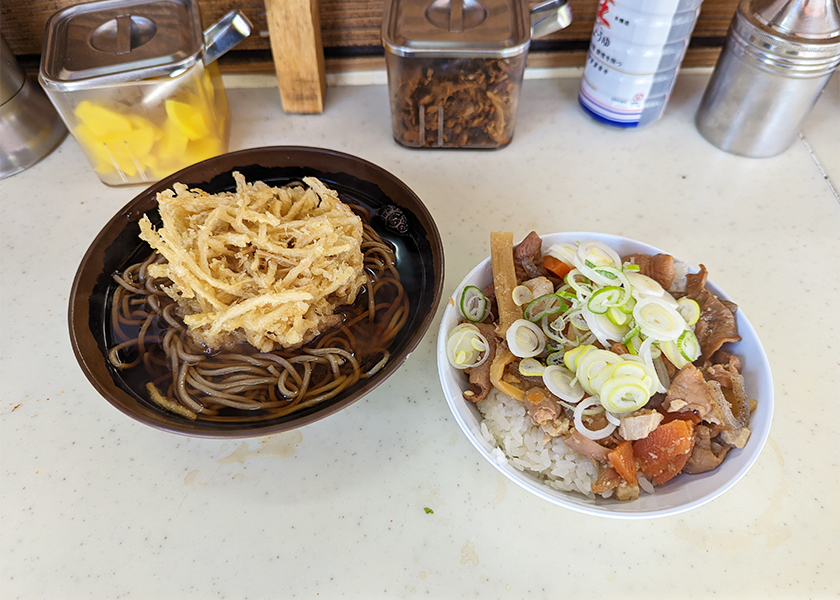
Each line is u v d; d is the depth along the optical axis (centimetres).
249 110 42
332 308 28
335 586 23
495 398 25
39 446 27
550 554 24
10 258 33
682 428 22
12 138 36
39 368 29
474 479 26
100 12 33
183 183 30
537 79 44
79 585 23
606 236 29
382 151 39
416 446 27
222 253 27
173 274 26
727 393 24
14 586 23
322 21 40
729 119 37
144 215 27
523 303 27
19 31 40
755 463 26
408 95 35
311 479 26
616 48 36
